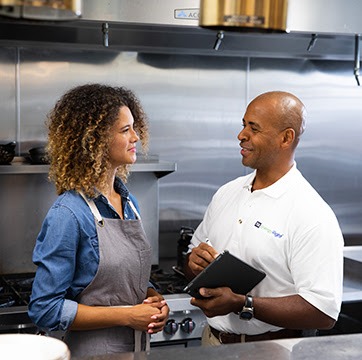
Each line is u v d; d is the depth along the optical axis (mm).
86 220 1985
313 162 3996
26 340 1175
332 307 2020
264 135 2131
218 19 1092
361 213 4105
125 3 2832
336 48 3680
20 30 3164
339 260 2062
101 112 1993
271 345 1562
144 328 2012
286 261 2105
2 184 3371
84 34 3240
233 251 2191
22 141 3451
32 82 3441
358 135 4059
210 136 3787
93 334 2039
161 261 3748
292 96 2193
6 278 3389
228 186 2404
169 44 3449
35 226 3449
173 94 3697
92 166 1994
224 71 3775
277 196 2145
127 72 3602
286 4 1122
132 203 2234
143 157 3498
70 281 1979
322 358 1484
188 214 3785
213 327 2275
